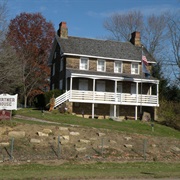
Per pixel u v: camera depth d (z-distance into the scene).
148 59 43.38
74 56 39.81
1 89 31.69
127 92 41.44
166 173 14.66
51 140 19.47
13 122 21.22
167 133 30.03
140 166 16.78
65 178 12.54
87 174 13.48
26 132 19.94
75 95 37.12
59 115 33.09
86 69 40.25
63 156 17.73
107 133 22.47
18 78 33.34
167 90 48.59
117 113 40.38
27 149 17.89
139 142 21.98
